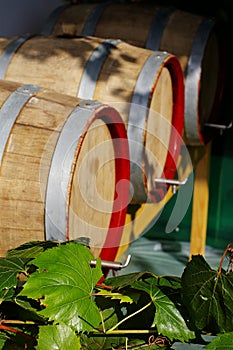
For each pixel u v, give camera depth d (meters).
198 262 1.88
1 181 2.75
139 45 5.70
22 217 2.74
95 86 4.13
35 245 2.08
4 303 1.91
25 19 7.77
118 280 2.06
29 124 2.86
